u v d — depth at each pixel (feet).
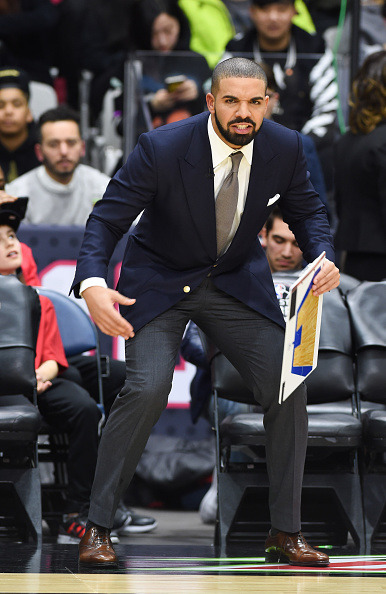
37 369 41.16
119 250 52.13
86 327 44.55
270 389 30.94
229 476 38.24
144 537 41.63
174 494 52.65
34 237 52.29
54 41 70.64
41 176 56.03
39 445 42.60
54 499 42.68
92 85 66.95
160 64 54.85
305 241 32.17
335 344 40.16
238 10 70.64
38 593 25.09
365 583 27.99
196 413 44.60
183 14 68.90
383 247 47.37
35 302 40.86
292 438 30.96
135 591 25.71
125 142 54.90
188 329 44.47
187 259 31.12
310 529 39.01
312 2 64.69
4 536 38.52
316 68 54.85
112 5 69.82
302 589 26.61
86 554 30.35
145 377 30.12
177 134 30.37
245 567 30.94
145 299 31.09
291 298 28.91
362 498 38.32
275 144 30.81
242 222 30.71
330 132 54.34
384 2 64.44
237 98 28.76
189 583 27.43
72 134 55.21
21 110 61.11
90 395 45.14
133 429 30.27
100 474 30.71
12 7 71.00
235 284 31.42
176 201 30.19
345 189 48.55
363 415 39.32
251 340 31.30
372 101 47.19
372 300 41.22
